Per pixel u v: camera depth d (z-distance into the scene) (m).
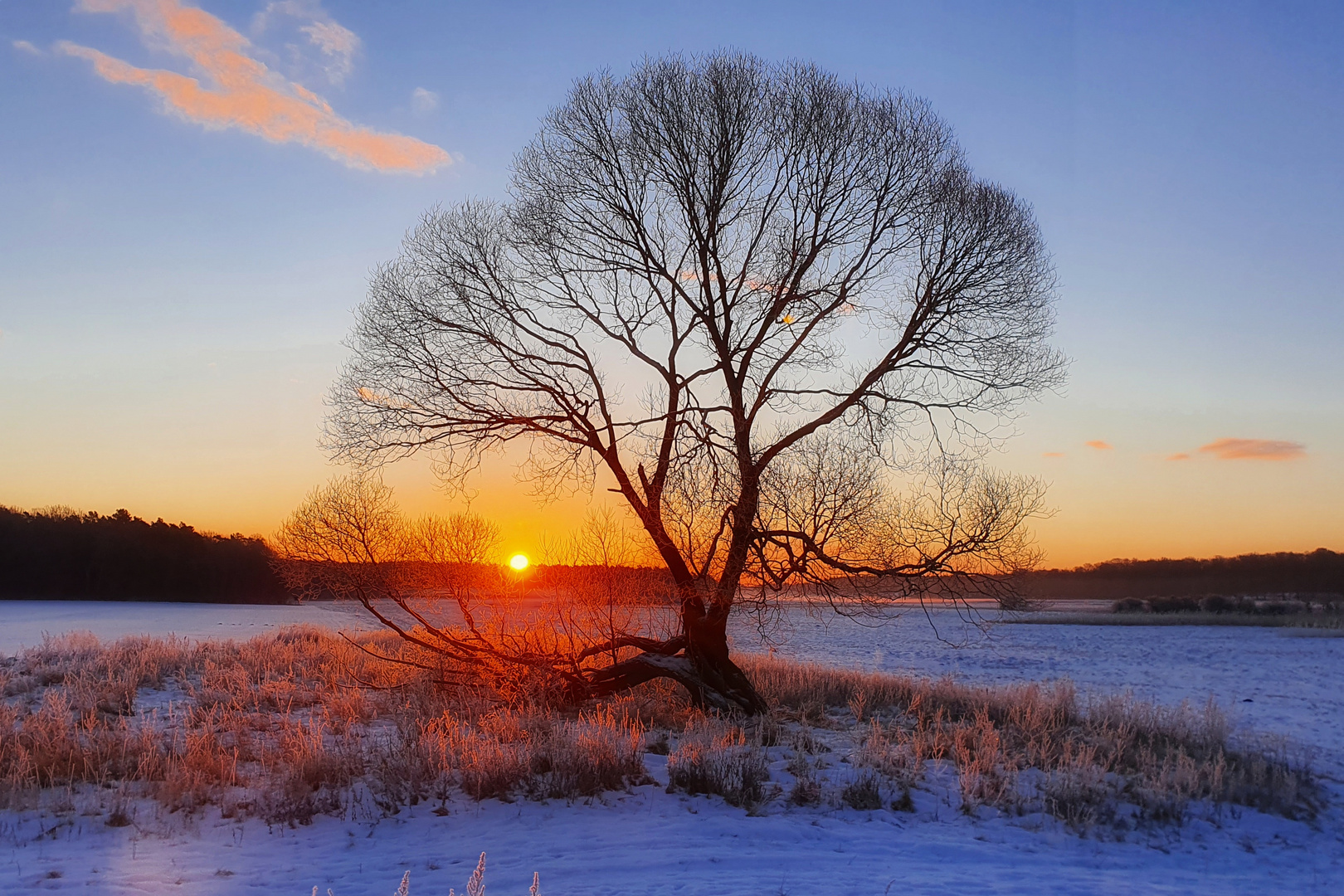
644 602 13.89
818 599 13.60
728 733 11.47
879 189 13.93
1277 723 17.89
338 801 8.31
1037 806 9.65
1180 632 47.66
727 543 13.61
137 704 13.54
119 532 81.50
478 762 9.02
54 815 7.75
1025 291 14.07
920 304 13.90
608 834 7.71
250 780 9.07
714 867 6.88
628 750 10.12
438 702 13.46
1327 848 9.11
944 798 9.73
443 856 6.97
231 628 39.91
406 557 14.00
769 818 8.53
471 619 13.93
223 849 7.05
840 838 8.08
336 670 16.64
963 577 13.17
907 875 6.92
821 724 13.76
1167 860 8.29
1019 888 6.78
